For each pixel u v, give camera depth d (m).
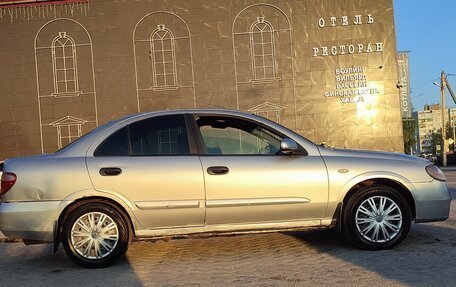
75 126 20.55
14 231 5.26
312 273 4.84
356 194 5.62
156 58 20.64
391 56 20.39
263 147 5.71
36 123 20.53
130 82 20.62
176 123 5.69
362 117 20.31
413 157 5.95
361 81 20.38
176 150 5.57
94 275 5.10
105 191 5.32
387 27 20.44
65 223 5.32
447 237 6.30
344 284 4.42
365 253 5.57
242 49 20.61
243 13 20.62
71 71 20.64
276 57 20.53
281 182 5.50
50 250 6.71
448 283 4.35
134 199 5.35
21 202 5.29
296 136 5.77
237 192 5.44
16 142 20.48
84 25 20.66
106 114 20.56
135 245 6.57
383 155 5.87
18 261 6.06
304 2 20.56
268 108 20.45
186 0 20.72
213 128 5.72
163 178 5.39
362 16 20.48
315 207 5.55
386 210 5.65
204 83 20.56
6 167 5.45
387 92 20.34
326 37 20.53
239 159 5.54
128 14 20.72
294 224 5.58
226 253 5.95
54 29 20.66
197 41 20.64
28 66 20.64
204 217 5.43
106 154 5.49
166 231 5.43
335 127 20.31
